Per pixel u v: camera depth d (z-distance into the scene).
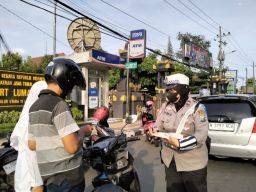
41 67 32.47
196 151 3.16
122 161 3.80
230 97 7.00
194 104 3.19
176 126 3.21
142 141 10.79
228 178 6.06
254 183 5.76
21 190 3.36
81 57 15.10
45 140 2.38
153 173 6.43
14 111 11.94
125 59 17.53
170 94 3.21
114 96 18.33
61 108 2.37
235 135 6.77
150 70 28.86
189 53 40.19
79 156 2.53
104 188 3.27
